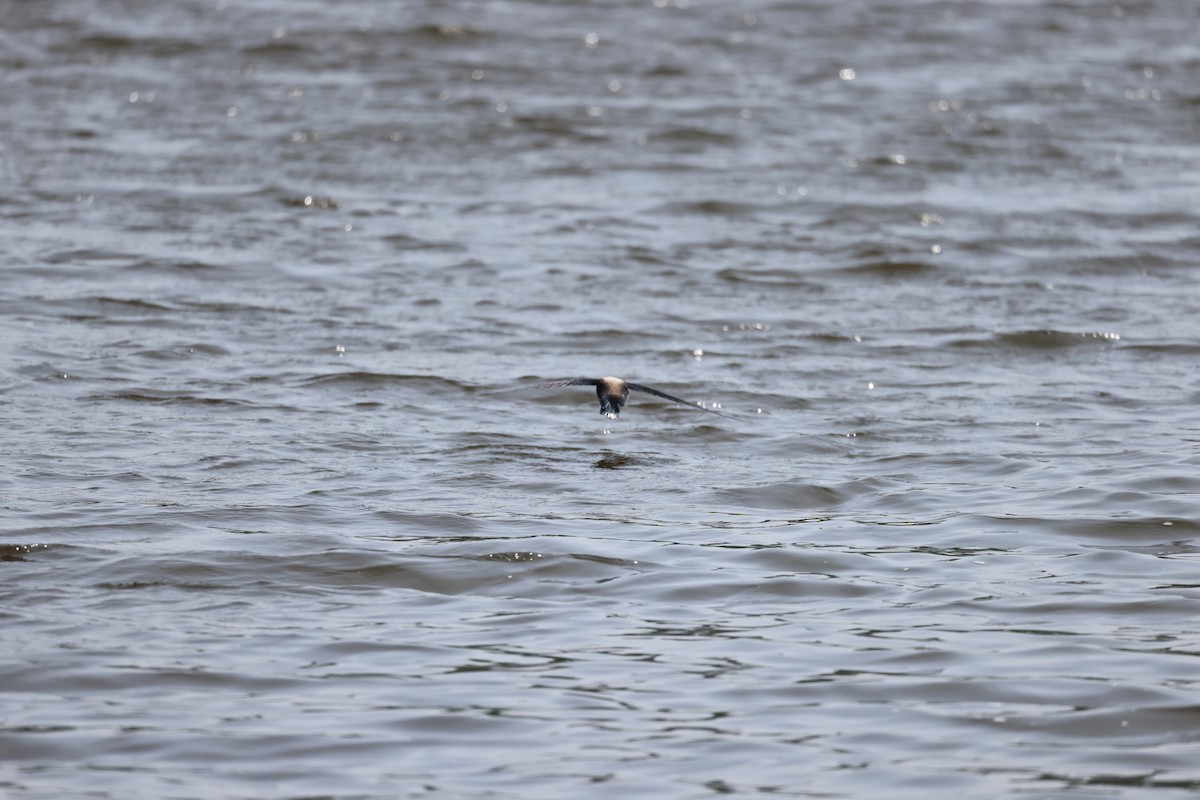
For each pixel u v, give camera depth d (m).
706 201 44.56
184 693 16.44
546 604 19.27
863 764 15.03
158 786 14.40
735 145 50.62
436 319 34.06
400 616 18.80
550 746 15.35
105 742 15.26
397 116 52.41
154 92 54.69
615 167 48.12
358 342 32.25
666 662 17.48
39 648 17.44
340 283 36.62
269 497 23.08
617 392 19.00
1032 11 70.56
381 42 61.81
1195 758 15.12
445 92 55.56
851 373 30.98
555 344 32.47
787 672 17.19
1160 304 36.41
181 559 20.22
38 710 15.93
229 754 15.09
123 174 45.28
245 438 26.16
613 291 36.59
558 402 29.09
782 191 45.88
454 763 14.98
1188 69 61.22
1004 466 25.27
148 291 35.31
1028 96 57.06
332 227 41.41
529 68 58.88
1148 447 26.20
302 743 15.33
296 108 53.12
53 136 49.12
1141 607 19.11
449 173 46.97
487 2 69.19
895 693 16.64
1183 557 20.97
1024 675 17.05
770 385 30.11
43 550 20.47
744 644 18.03
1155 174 48.22
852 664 17.42
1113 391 29.92
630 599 19.44
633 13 67.94
